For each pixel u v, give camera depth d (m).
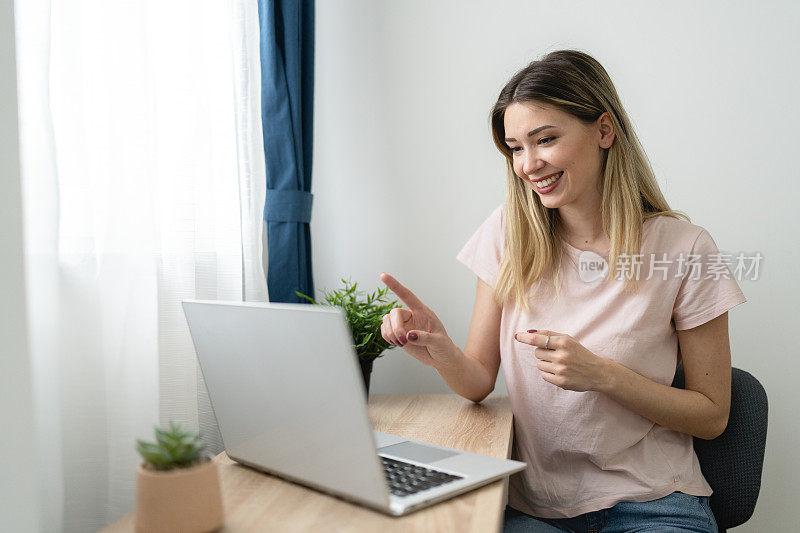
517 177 1.23
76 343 0.94
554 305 1.21
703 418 1.12
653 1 1.60
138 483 0.65
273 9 1.43
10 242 0.70
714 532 1.04
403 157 1.70
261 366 0.78
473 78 1.66
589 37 1.63
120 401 1.00
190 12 1.16
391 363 1.72
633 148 1.18
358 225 1.72
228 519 0.71
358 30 1.70
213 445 1.25
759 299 1.60
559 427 1.17
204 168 1.21
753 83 1.57
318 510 0.73
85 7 0.98
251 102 1.37
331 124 1.72
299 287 1.50
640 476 1.11
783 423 1.60
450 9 1.66
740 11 1.56
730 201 1.59
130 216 1.01
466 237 1.68
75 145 0.94
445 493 0.76
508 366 1.25
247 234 1.37
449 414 1.23
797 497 1.60
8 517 0.69
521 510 1.23
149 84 1.05
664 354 1.16
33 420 0.72
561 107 1.10
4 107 0.69
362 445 0.70
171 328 1.12
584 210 1.19
